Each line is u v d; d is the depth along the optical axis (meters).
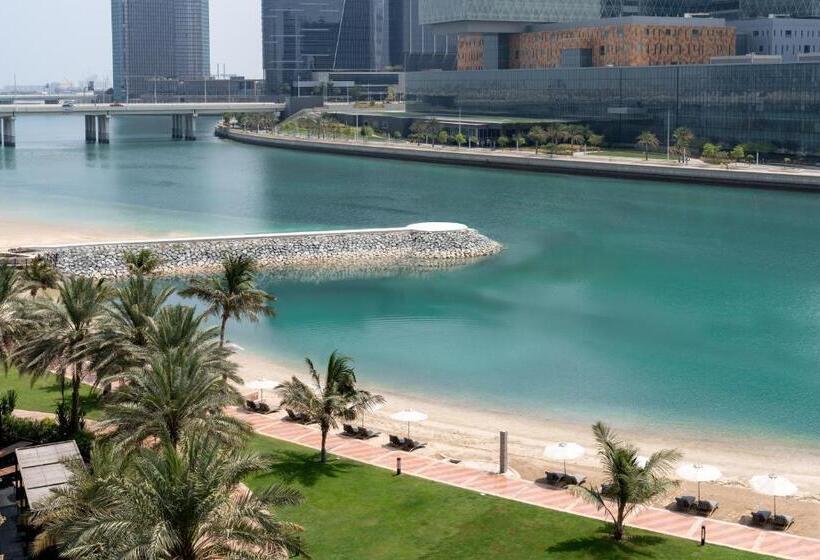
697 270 138.75
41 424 66.25
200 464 41.38
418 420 67.88
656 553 52.91
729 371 91.31
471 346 99.88
